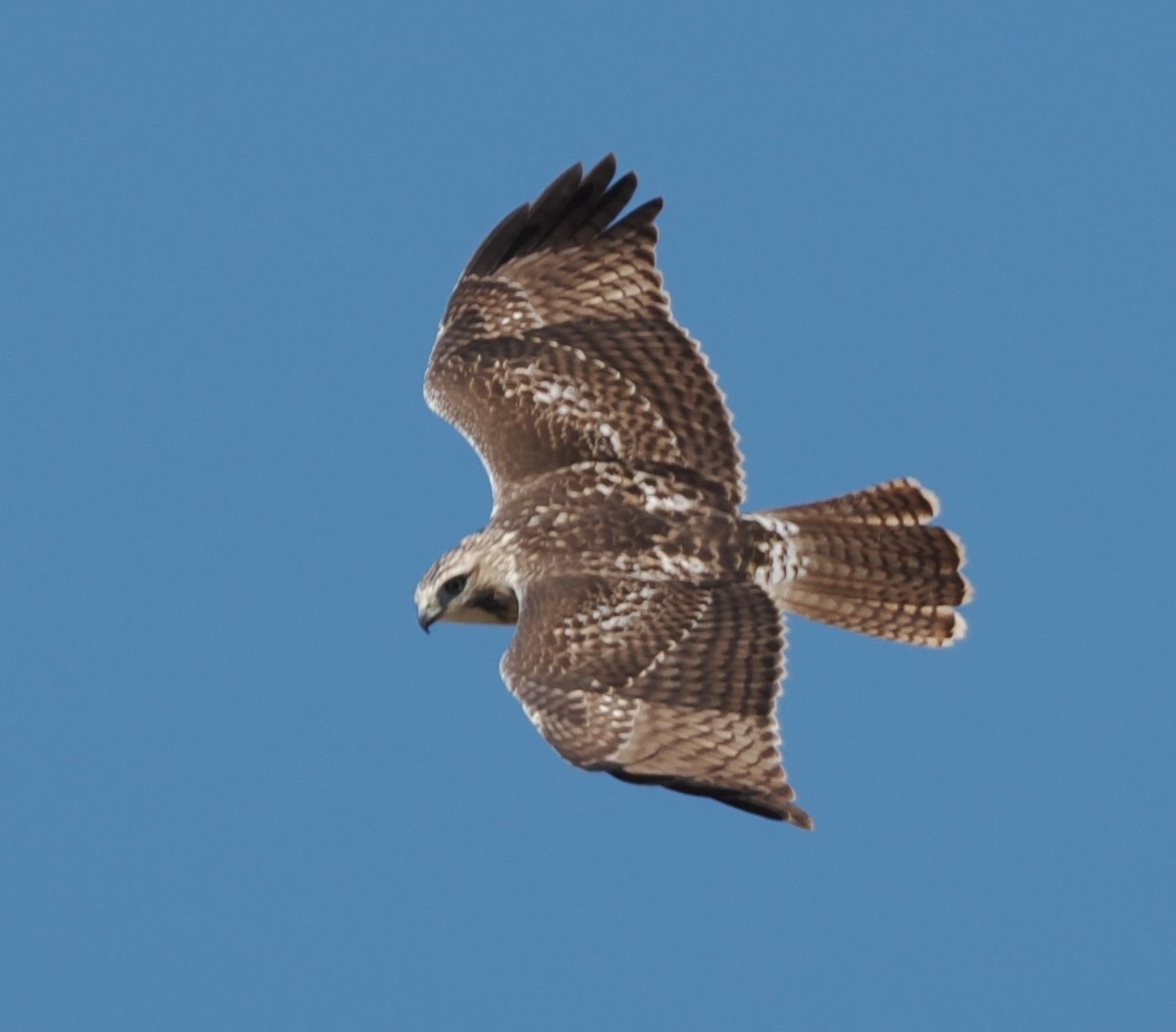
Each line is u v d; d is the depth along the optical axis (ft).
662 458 56.65
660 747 51.37
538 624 53.67
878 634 56.85
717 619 53.78
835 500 57.16
